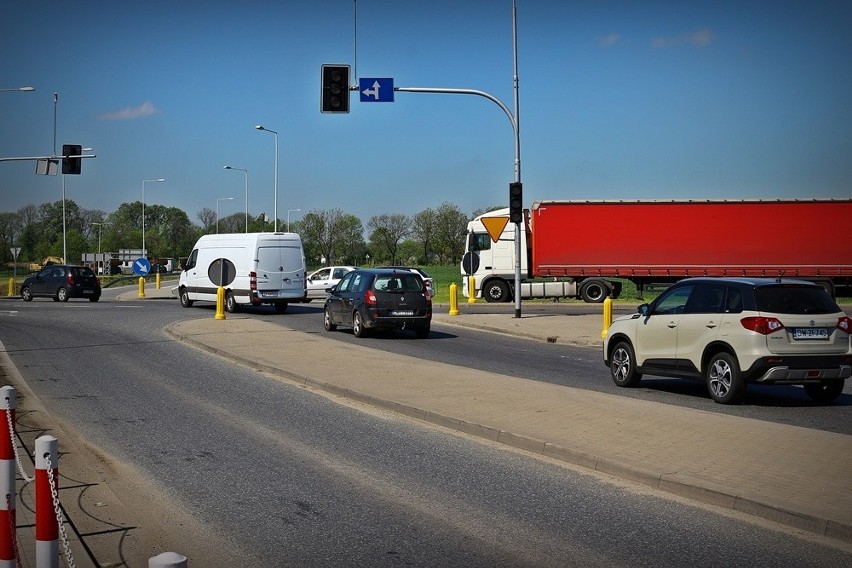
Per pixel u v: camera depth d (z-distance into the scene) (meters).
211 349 19.59
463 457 9.09
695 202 37.84
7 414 5.45
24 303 39.56
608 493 7.61
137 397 13.23
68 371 16.25
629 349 14.18
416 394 12.70
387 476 8.27
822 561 5.80
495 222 28.22
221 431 10.56
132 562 5.91
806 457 8.48
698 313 12.98
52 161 38.38
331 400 12.91
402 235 104.69
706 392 13.83
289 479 8.18
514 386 13.50
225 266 32.56
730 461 8.31
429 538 6.36
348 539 6.36
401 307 22.98
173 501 7.45
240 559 5.95
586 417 10.72
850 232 37.28
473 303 38.84
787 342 11.98
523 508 7.14
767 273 37.69
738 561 5.80
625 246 38.25
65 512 7.10
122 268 102.00
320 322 27.91
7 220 120.69
